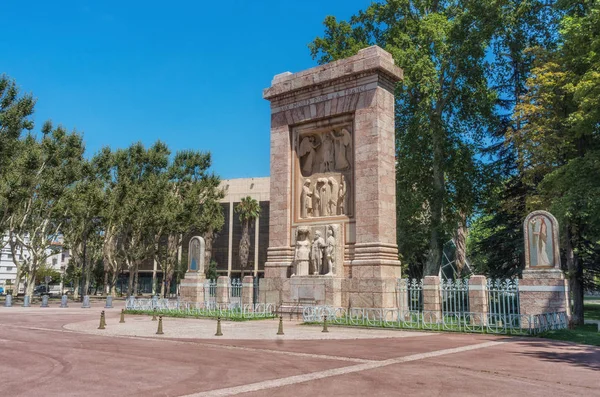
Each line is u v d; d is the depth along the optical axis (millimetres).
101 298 66125
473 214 45031
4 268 93188
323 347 16562
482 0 37188
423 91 37031
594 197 26000
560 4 31078
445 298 24078
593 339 18797
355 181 27562
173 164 63188
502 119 43656
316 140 30484
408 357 14383
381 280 25391
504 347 16641
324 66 29406
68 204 52500
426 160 42062
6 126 44031
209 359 14023
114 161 58906
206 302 31750
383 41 42500
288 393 9781
